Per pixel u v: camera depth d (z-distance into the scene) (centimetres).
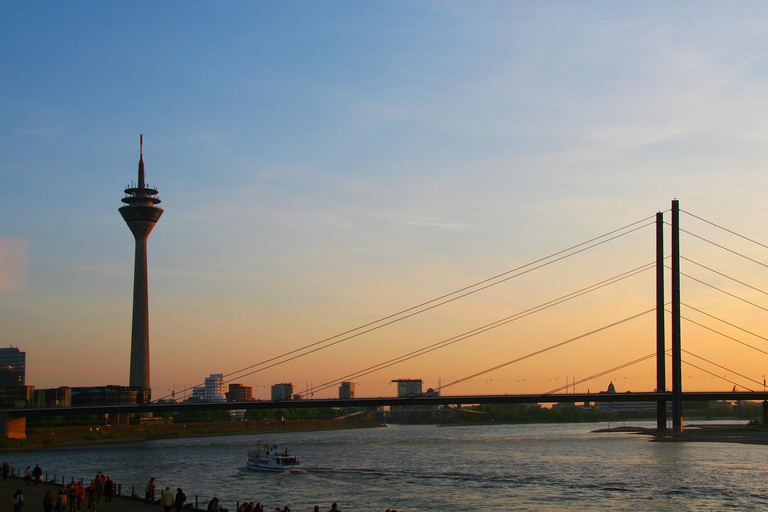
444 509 9769
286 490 11631
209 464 16175
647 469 13900
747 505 9925
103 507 7688
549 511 9612
